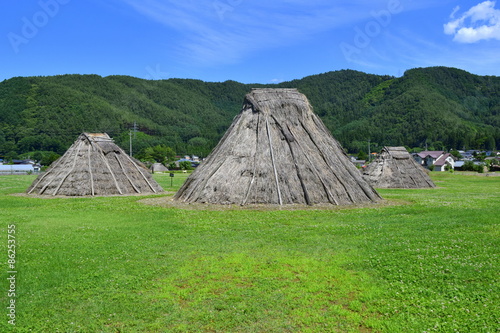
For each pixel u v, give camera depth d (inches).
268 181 951.0
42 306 333.7
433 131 6678.2
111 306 332.8
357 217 772.6
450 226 661.9
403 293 358.3
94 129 5698.8
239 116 1130.0
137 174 1448.1
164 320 306.7
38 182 1338.6
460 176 2901.1
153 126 7421.3
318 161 1024.9
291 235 599.8
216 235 603.5
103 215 818.2
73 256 481.4
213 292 362.9
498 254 469.4
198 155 6505.9
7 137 5108.3
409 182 1769.2
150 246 532.4
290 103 1128.8
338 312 319.0
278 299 345.1
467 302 333.1
